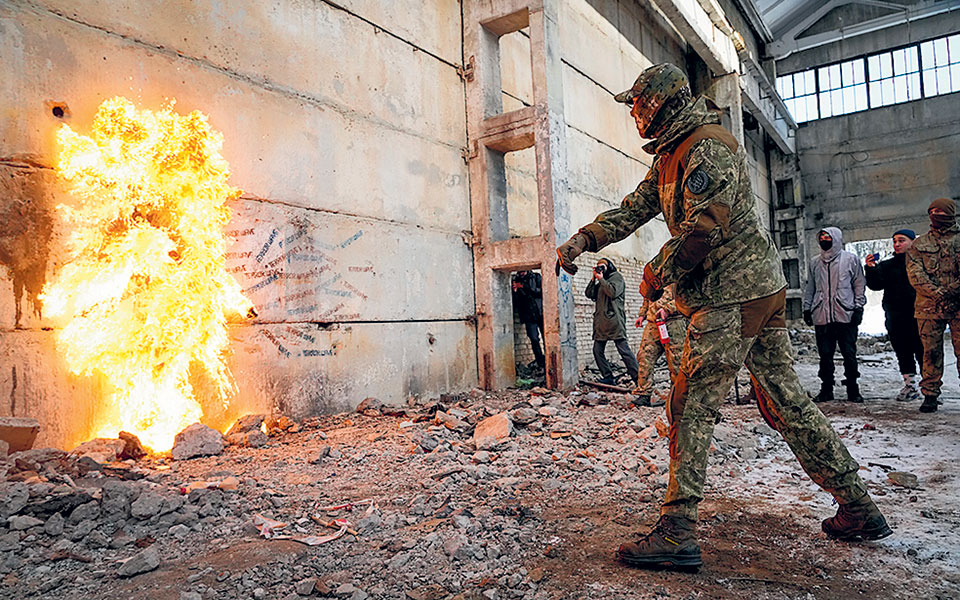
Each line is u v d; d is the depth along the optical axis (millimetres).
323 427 5328
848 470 2271
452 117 8109
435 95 7816
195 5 5082
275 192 5594
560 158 8086
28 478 2781
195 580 2027
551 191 7867
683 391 2150
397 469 3658
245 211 5293
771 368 2299
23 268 3910
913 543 2287
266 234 5461
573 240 2498
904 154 22016
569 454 3992
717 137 2117
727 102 17000
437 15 7965
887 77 22438
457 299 7910
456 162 8117
